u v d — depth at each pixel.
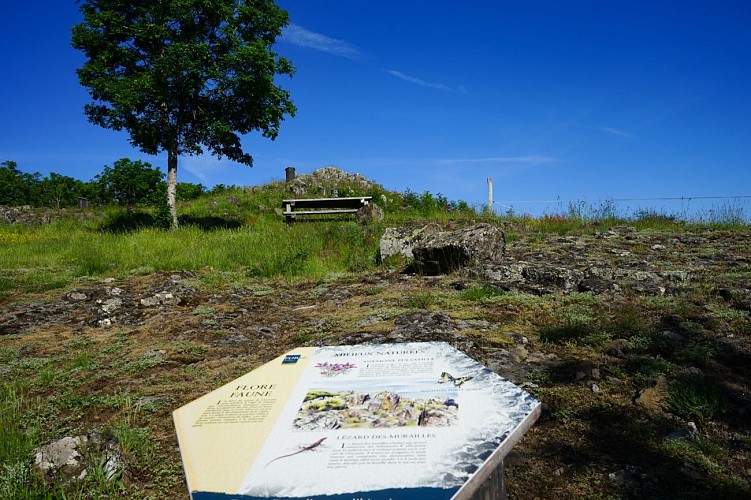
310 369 2.45
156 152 20.28
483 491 1.78
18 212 23.41
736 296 5.77
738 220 13.27
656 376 3.95
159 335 6.17
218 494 1.60
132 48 19.22
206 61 18.59
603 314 5.44
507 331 5.14
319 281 8.86
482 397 2.05
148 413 3.91
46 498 2.78
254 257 11.39
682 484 2.76
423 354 2.53
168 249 12.78
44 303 8.26
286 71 19.70
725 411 3.46
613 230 12.77
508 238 12.12
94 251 12.74
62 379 4.76
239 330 6.23
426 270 8.69
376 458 1.70
